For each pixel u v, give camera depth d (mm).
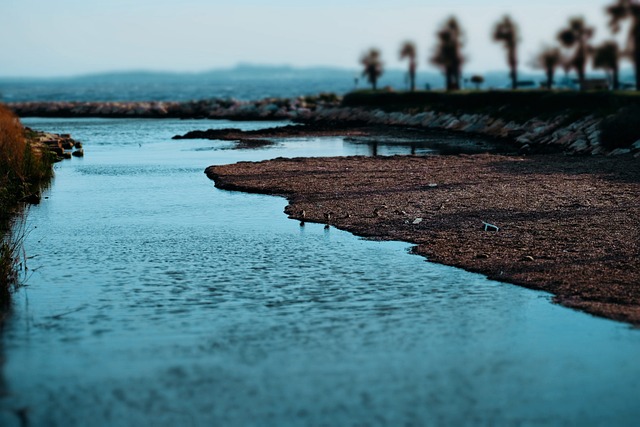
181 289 22141
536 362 16453
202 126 104500
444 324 18891
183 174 49000
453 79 130625
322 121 111500
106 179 46969
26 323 19297
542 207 33219
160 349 17438
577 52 98875
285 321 19250
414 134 83188
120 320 19453
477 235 28219
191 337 18188
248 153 63469
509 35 113625
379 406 14500
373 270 24016
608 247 25672
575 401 14641
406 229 29734
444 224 30344
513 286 21984
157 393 15148
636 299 20375
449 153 61438
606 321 18875
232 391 15203
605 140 56719
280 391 15180
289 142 74438
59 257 26234
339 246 27375
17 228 31406
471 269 23812
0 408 14555
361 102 114312
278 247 27375
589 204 33625
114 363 16641
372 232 29406
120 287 22422
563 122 70375
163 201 38062
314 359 16750
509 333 18188
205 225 31641
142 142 76562
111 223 32406
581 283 21875
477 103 92000
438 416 14102
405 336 18094
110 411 14406
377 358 16766
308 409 14414
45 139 64750
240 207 35750
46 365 16578
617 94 72375
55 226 31875
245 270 24203
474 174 44812
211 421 13992
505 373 15906
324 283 22609
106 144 74375
